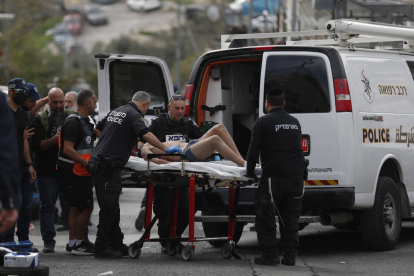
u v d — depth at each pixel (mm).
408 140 14875
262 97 13734
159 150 13430
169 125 14086
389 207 14133
